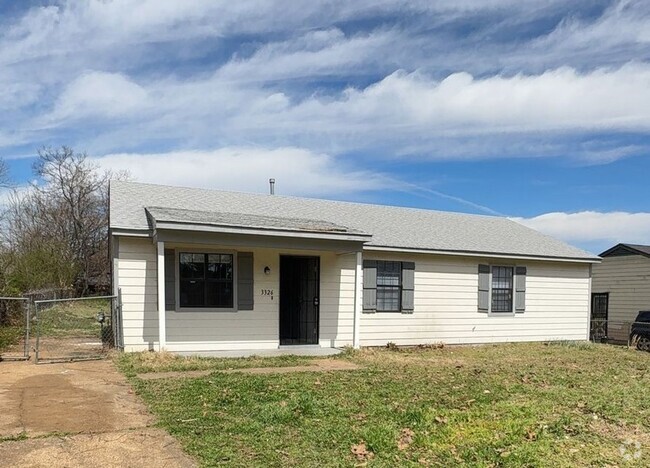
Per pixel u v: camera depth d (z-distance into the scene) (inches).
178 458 165.8
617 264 782.5
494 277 592.1
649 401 276.4
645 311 669.3
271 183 668.7
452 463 172.4
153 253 414.3
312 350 452.4
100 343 462.0
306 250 449.1
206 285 435.5
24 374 312.8
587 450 190.5
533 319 611.2
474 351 506.0
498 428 212.8
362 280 507.5
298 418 217.8
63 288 848.3
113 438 183.8
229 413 222.5
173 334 420.2
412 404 251.1
